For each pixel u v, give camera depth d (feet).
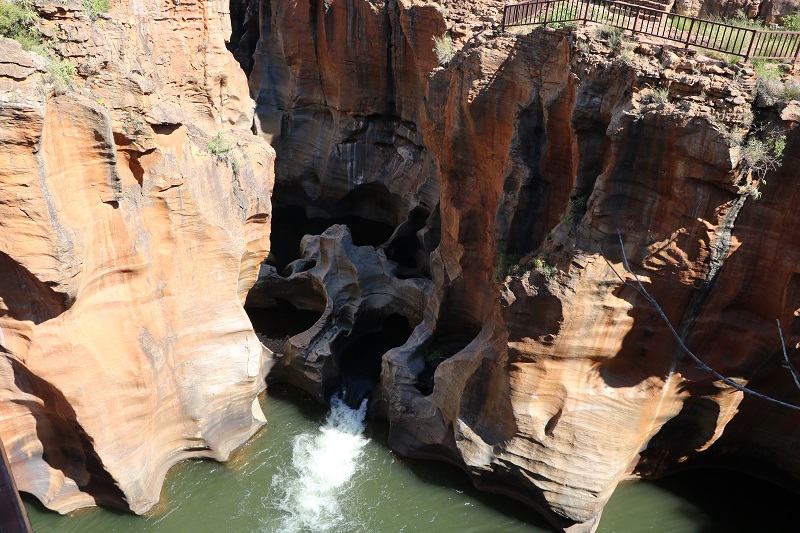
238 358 65.26
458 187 69.62
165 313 59.77
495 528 60.70
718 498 61.87
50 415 54.70
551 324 53.16
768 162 45.88
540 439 58.13
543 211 60.49
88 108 47.01
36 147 43.70
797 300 48.06
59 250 46.50
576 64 54.13
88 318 53.06
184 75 77.61
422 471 66.49
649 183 49.34
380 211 113.80
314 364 74.43
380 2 95.35
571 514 58.90
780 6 70.69
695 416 58.39
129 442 56.95
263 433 70.79
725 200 47.09
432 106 71.20
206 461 65.98
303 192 117.70
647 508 61.41
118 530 58.39
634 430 57.26
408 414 67.72
